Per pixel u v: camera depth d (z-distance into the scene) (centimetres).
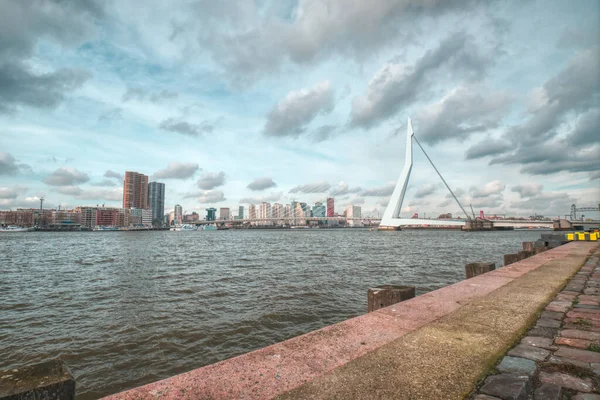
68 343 1101
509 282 849
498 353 387
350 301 1594
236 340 1110
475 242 7256
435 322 503
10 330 1238
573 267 1141
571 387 310
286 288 1911
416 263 3120
